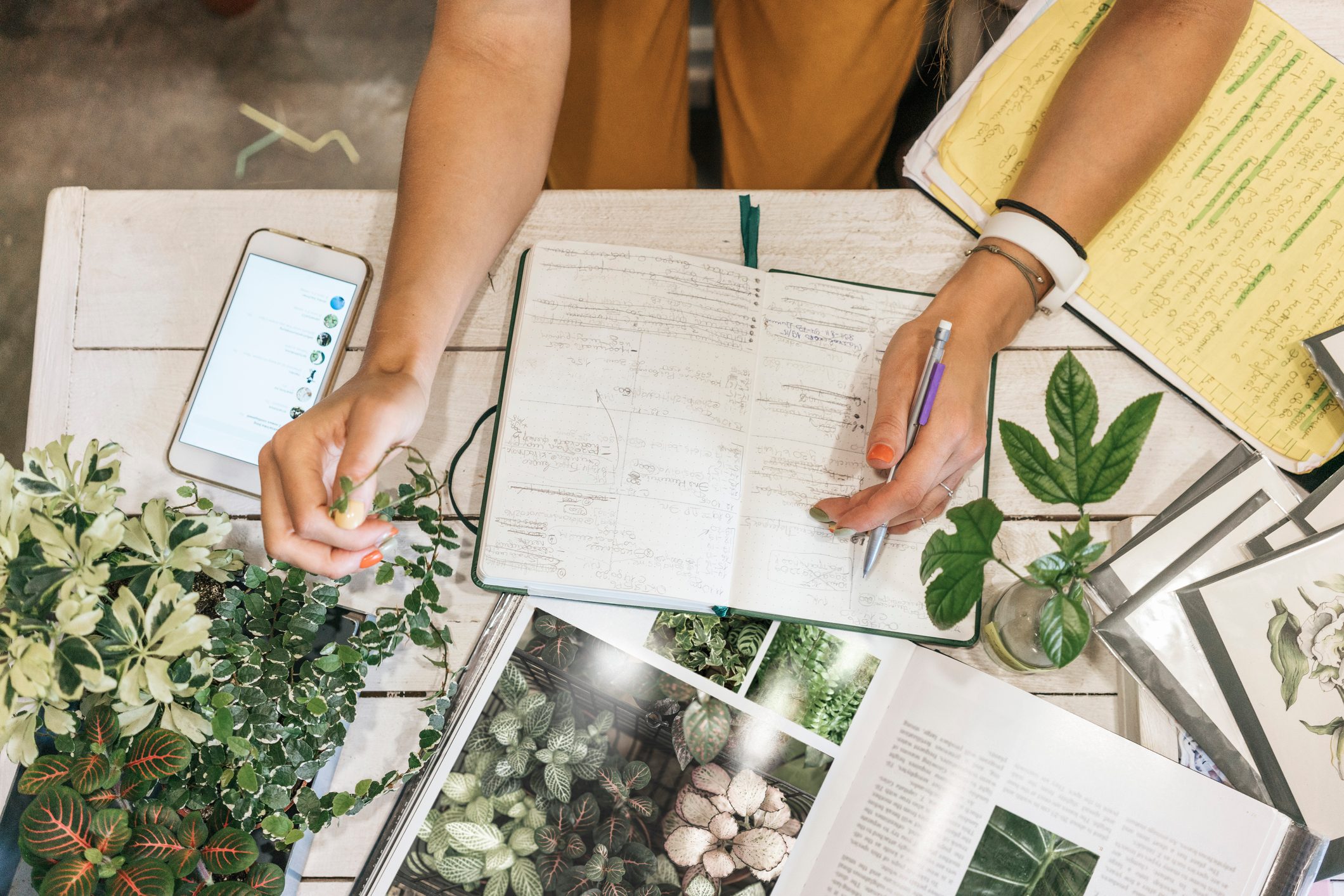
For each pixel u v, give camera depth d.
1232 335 0.73
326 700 0.62
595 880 0.64
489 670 0.67
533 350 0.69
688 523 0.67
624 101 1.01
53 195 0.76
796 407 0.70
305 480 0.58
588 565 0.66
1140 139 0.70
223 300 0.75
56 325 0.75
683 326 0.70
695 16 1.28
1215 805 0.63
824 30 0.93
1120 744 0.64
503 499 0.67
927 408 0.63
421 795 0.65
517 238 0.77
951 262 0.76
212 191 0.77
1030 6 0.79
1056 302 0.73
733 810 0.65
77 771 0.52
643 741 0.66
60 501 0.52
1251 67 0.77
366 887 0.64
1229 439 0.73
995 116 0.77
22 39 1.61
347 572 0.60
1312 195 0.74
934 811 0.65
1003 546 0.71
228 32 1.61
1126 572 0.68
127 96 1.58
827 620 0.67
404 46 1.60
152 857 0.52
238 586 0.66
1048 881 0.63
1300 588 0.65
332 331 0.74
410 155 0.72
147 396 0.74
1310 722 0.64
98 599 0.50
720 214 0.77
